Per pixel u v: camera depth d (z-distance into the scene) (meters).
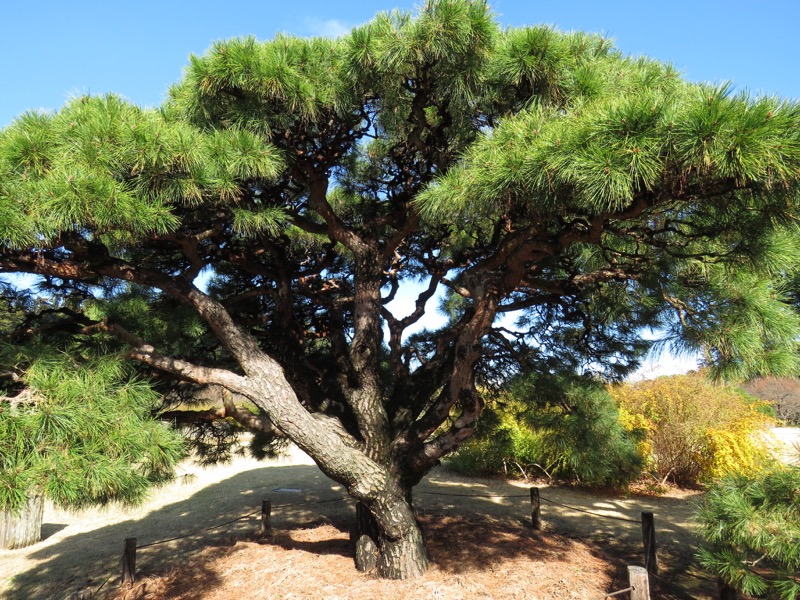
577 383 5.86
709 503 3.51
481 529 6.44
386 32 3.60
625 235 3.77
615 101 2.79
